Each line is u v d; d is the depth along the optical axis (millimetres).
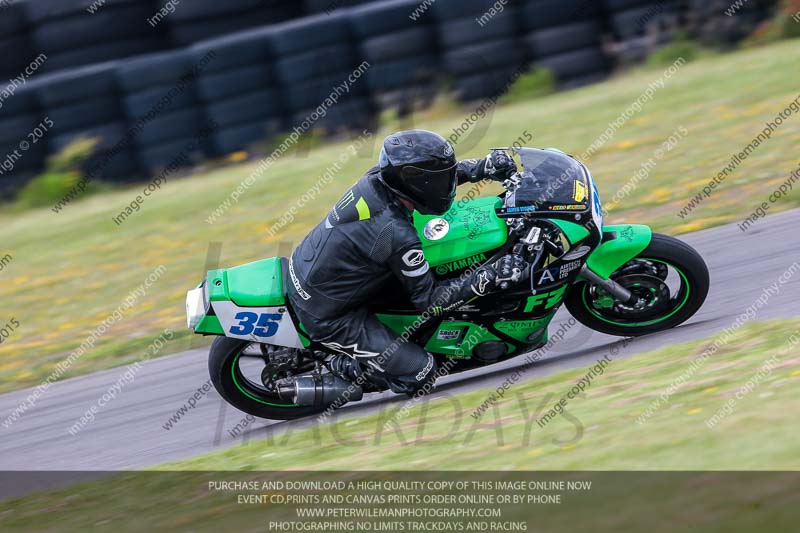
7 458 21969
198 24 47906
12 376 27344
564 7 46125
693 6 46969
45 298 33906
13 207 44469
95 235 39938
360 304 19047
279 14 49031
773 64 42531
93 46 47312
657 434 14516
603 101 42844
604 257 19000
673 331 20406
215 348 20234
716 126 36375
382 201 18000
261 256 33094
